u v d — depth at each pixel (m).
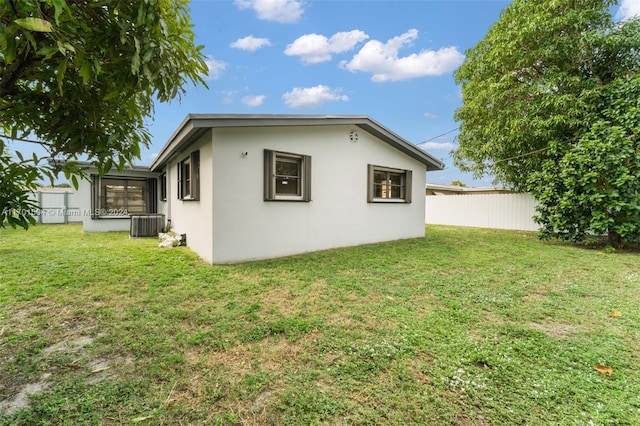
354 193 7.19
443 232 10.25
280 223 5.82
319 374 1.97
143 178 11.25
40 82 1.56
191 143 6.14
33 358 2.11
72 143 1.72
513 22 8.25
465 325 2.75
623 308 3.23
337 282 4.03
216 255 5.04
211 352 2.24
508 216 11.36
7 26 1.06
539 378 1.97
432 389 1.84
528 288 3.88
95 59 1.25
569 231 7.30
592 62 7.62
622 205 6.33
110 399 1.69
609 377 2.00
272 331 2.58
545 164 7.59
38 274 4.24
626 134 6.62
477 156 10.52
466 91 10.44
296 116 5.74
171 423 1.53
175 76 1.59
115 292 3.53
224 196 5.10
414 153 8.44
